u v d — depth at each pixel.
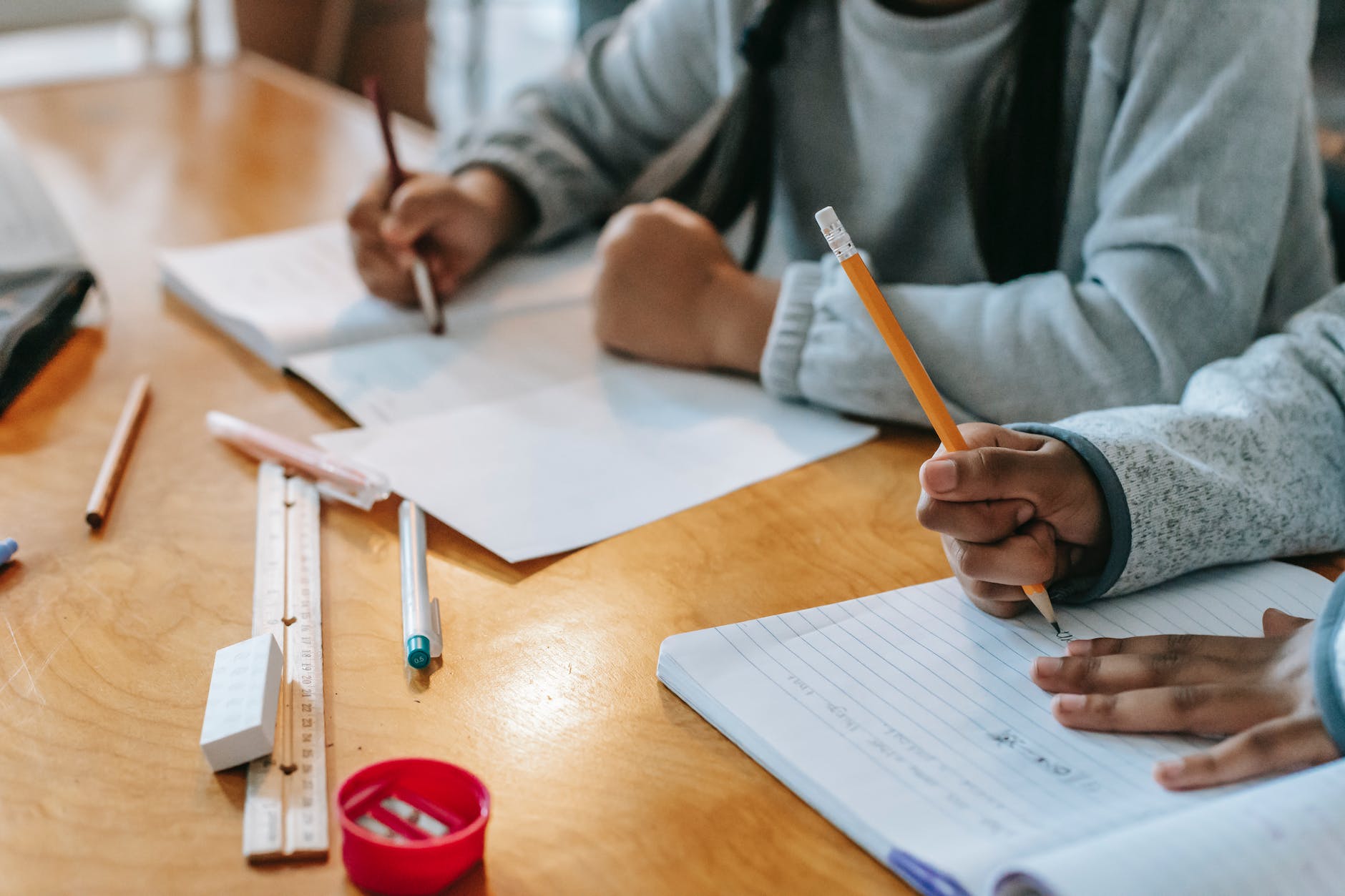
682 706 0.48
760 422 0.74
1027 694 0.47
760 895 0.39
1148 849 0.34
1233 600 0.55
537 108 1.10
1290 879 0.34
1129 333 0.70
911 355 0.51
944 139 0.87
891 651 0.50
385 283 0.89
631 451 0.69
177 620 0.52
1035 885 0.33
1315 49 0.96
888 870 0.39
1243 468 0.58
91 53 3.60
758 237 0.95
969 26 0.82
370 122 1.42
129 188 1.17
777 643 0.50
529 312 0.91
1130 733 0.45
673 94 1.05
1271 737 0.41
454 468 0.67
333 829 0.41
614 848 0.40
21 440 0.70
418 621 0.52
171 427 0.72
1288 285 0.80
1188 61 0.74
